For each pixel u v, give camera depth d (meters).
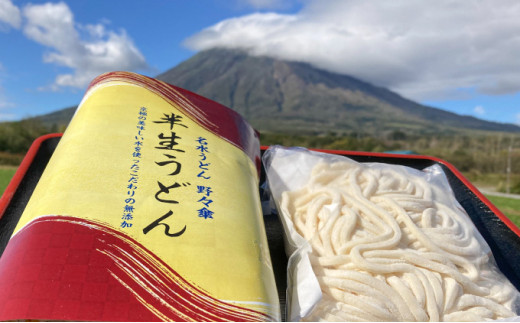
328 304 1.41
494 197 14.56
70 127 1.69
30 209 1.33
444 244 1.68
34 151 2.16
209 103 1.99
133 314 1.06
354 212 1.71
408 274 1.52
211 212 1.38
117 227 1.23
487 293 1.61
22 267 1.10
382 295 1.43
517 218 9.02
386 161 2.64
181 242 1.25
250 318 1.14
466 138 71.81
